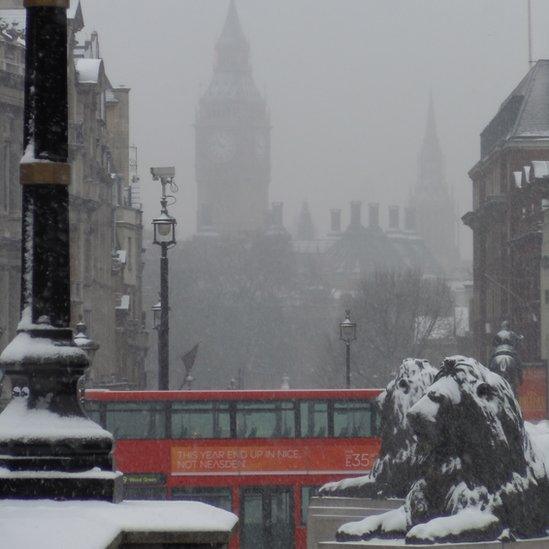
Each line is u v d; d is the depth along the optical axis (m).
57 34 30.41
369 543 68.81
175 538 26.36
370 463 106.81
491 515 67.19
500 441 68.12
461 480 67.88
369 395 107.31
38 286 29.94
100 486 28.59
